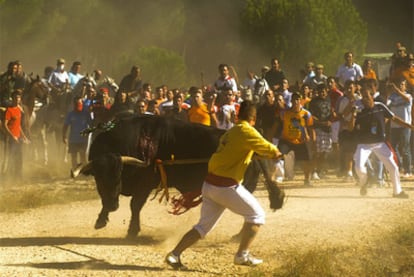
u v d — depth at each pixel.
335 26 46.34
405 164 22.27
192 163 14.08
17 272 11.61
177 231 14.94
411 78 25.45
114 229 15.25
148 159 13.97
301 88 25.03
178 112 21.72
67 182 22.94
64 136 24.61
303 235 14.16
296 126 20.70
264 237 14.05
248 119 11.60
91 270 11.79
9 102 24.92
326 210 16.70
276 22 46.19
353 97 22.31
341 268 11.93
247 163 11.49
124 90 24.61
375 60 37.91
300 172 24.06
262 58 47.69
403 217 15.69
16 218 16.64
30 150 28.41
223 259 12.45
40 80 27.44
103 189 13.38
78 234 14.72
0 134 23.92
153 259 12.49
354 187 20.38
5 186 22.28
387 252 12.84
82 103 24.56
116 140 13.97
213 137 14.07
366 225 14.97
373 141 18.36
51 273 11.58
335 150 24.72
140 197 14.16
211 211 11.63
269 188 12.93
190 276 11.44
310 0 45.91
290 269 11.69
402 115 22.19
